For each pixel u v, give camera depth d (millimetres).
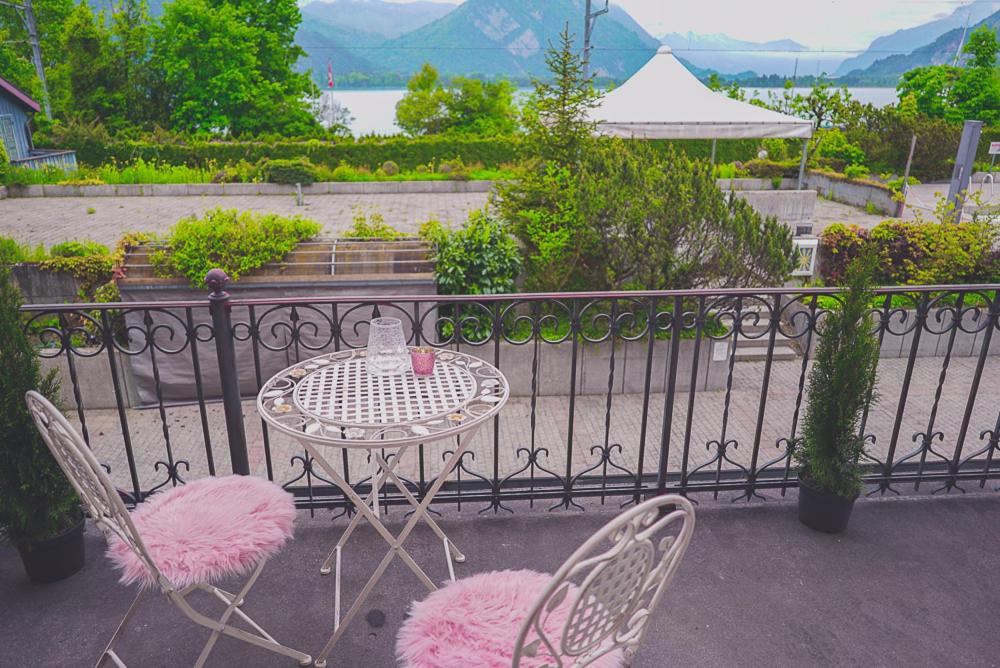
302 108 33188
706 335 9508
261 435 8312
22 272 10133
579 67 10141
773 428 8523
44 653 2232
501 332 2938
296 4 32406
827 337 2805
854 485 2814
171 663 2205
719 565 2736
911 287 2857
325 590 2580
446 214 18234
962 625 2402
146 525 1998
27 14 26875
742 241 9391
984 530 2992
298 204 19906
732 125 13305
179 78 30781
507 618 1637
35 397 1702
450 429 1999
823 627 2387
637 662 2219
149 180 21922
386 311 9523
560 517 3086
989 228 10719
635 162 9938
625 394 9711
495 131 33406
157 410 9250
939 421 8195
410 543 2873
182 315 9281
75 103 30484
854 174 23078
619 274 9977
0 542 2514
